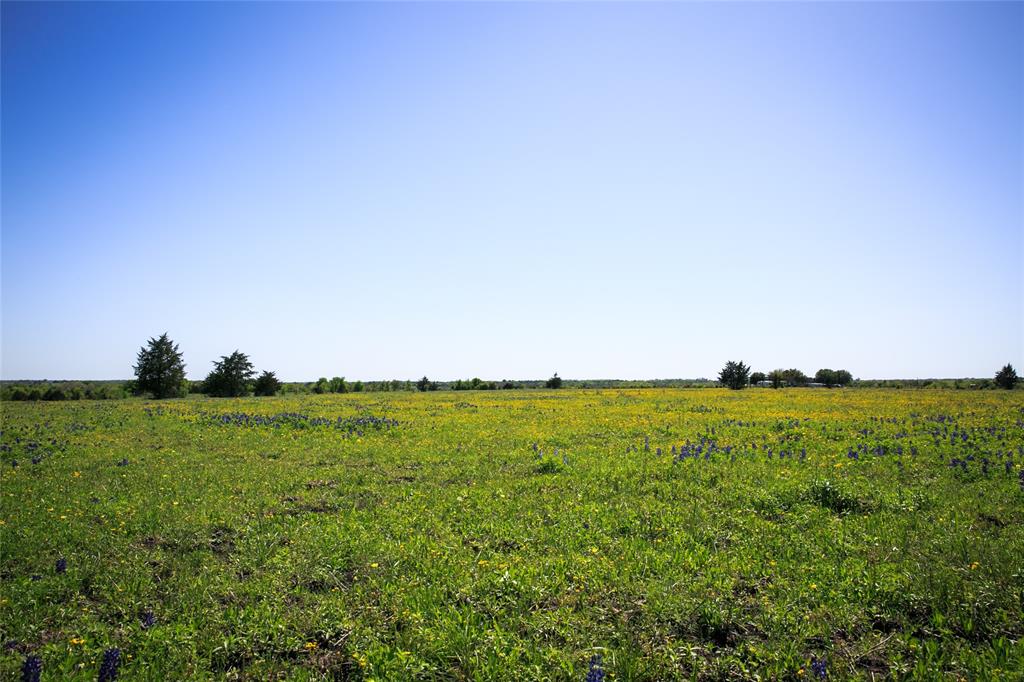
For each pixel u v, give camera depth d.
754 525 9.77
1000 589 6.70
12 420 29.88
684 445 18.19
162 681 5.39
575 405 40.25
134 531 9.92
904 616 6.29
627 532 9.59
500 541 9.15
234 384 74.81
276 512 11.17
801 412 32.44
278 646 5.97
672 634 6.08
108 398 64.56
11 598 7.09
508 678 5.30
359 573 7.85
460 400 49.41
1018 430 21.23
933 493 11.56
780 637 5.93
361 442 20.69
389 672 5.42
